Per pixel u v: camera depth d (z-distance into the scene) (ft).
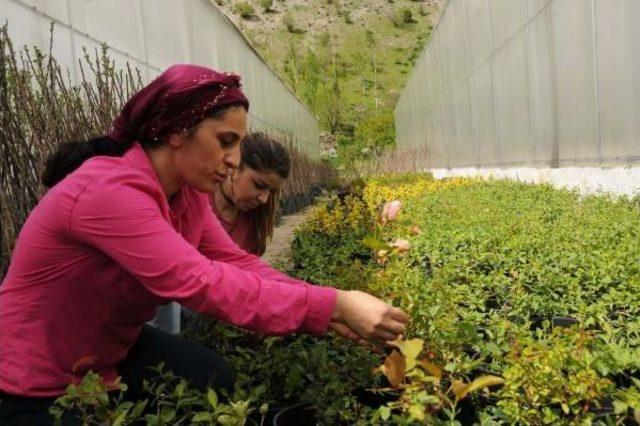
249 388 7.64
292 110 85.05
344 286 9.75
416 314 7.26
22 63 14.78
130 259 6.17
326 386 7.10
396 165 76.64
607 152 29.50
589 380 6.21
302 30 255.70
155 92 6.31
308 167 64.34
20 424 6.77
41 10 17.38
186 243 6.32
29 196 12.40
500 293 11.64
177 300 6.24
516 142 44.73
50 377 6.74
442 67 71.56
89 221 6.16
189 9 35.12
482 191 34.71
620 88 27.68
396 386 5.70
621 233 17.34
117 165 6.38
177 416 7.25
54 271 6.51
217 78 6.32
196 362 8.03
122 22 24.00
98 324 6.85
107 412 5.90
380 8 262.88
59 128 13.52
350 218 21.76
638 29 25.73
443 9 68.08
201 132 6.31
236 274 6.33
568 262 13.33
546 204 27.09
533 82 40.04
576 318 10.19
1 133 11.94
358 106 205.26
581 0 31.35
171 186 6.75
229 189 10.77
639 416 5.88
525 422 6.38
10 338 6.71
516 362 6.56
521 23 41.57
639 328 9.24
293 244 19.01
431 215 24.52
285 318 6.28
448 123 69.97
